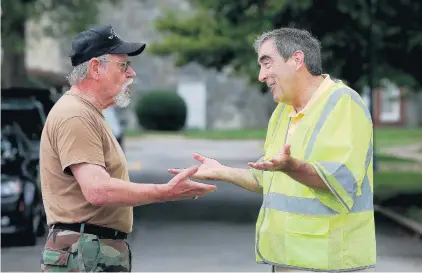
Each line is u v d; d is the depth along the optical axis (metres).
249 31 15.33
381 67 16.11
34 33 32.94
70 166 4.55
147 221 15.06
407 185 20.88
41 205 13.05
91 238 4.64
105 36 4.69
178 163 28.52
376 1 15.07
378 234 13.84
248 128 49.00
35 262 10.87
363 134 4.55
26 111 14.27
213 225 14.55
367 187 4.66
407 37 15.45
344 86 4.64
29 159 12.75
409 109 49.66
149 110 47.75
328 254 4.57
